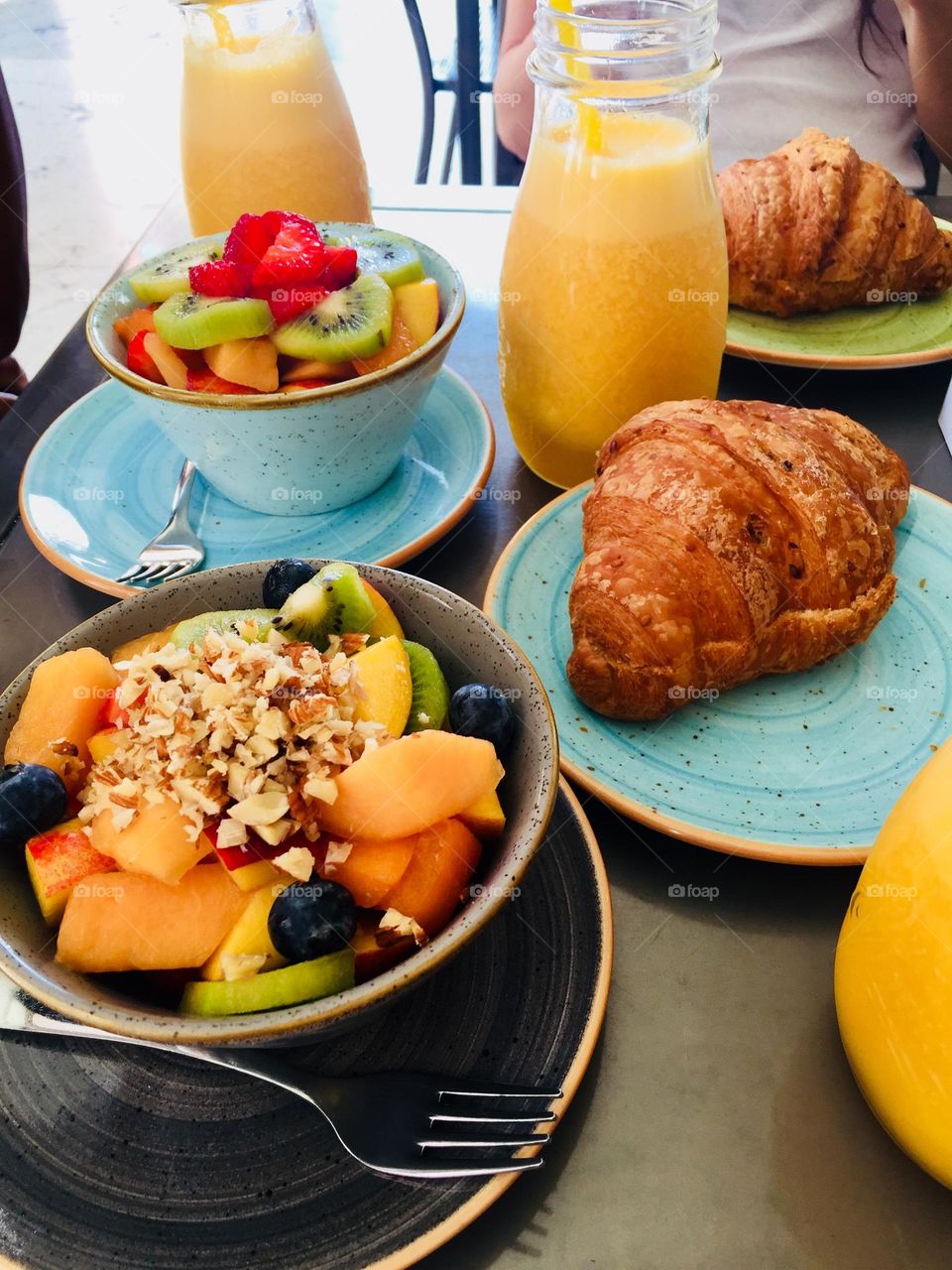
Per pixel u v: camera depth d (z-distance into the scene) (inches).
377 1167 20.1
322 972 20.6
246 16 44.1
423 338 38.4
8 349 73.7
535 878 25.5
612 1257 20.2
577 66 32.5
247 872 21.5
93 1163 21.0
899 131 82.5
